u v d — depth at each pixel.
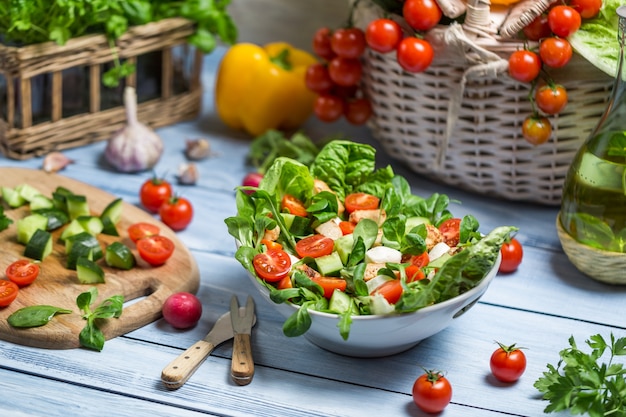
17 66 1.55
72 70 1.62
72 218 1.49
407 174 1.61
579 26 1.41
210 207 1.56
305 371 1.31
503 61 1.42
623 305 1.40
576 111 1.46
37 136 1.61
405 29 1.47
